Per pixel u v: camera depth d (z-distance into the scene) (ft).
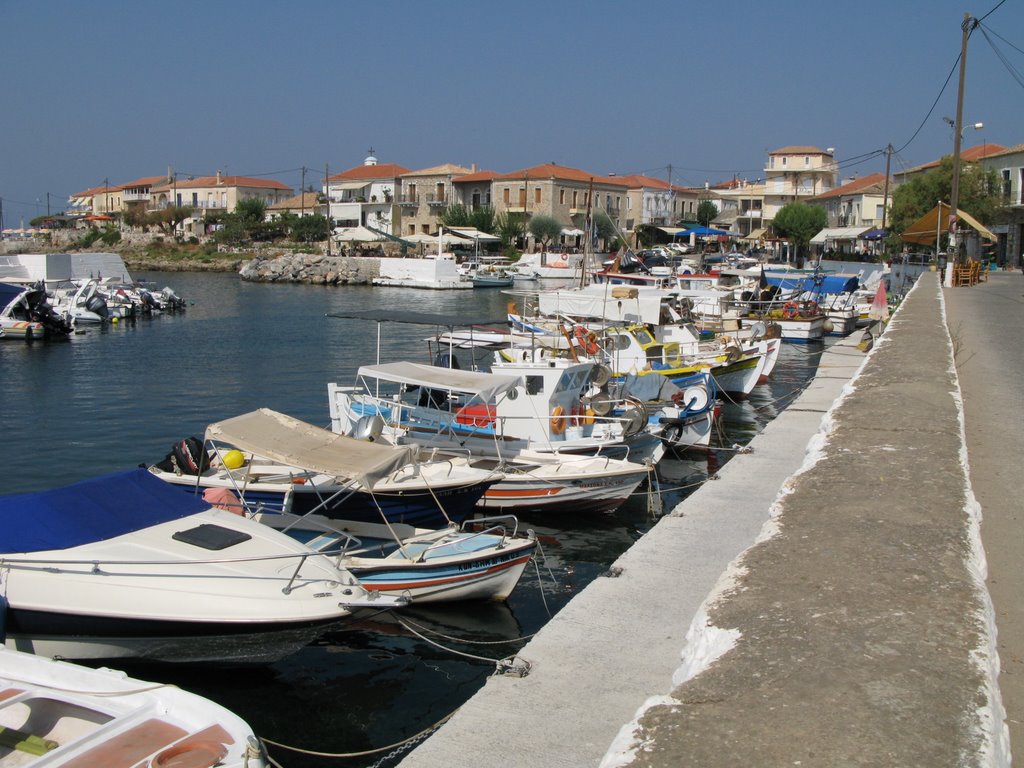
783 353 128.06
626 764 8.25
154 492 35.63
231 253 350.84
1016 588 18.38
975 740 8.32
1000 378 47.80
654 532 25.94
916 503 16.49
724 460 69.00
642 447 61.05
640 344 83.71
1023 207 178.60
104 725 18.85
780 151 374.43
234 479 45.98
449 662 35.04
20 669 21.29
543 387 57.88
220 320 171.83
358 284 277.23
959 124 135.64
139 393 94.27
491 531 43.93
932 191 183.01
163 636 30.73
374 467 38.04
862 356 87.25
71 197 576.20
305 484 44.83
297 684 33.19
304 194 412.36
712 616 11.71
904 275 171.32
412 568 37.09
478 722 15.76
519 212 332.60
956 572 12.76
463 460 50.90
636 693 16.69
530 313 129.18
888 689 9.26
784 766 8.03
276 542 34.24
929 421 25.18
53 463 66.23
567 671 17.57
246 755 17.98
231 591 31.17
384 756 28.63
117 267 202.69
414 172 367.45
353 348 130.21
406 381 50.60
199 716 19.24
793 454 36.91
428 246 326.24
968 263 138.92
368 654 35.65
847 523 15.30
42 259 185.16
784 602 11.82
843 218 308.60
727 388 93.86
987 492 25.71
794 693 9.27
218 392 95.09
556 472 52.03
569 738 15.25
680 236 334.85
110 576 31.14
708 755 8.27
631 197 360.28
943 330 57.26
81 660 31.45
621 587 21.63
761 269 148.25
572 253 291.17
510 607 40.40
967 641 10.41
